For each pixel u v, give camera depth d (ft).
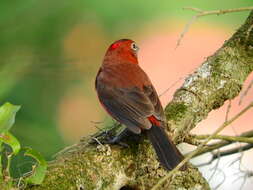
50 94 39.11
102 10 40.45
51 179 27.71
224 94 32.83
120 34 42.60
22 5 38.93
